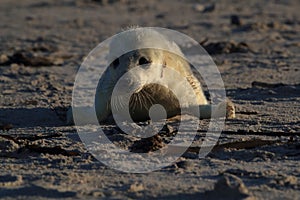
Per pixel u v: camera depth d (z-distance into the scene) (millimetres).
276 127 30391
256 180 22547
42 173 24078
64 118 34250
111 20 97938
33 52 67500
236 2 120312
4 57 59750
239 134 29094
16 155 26953
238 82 46906
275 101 37812
